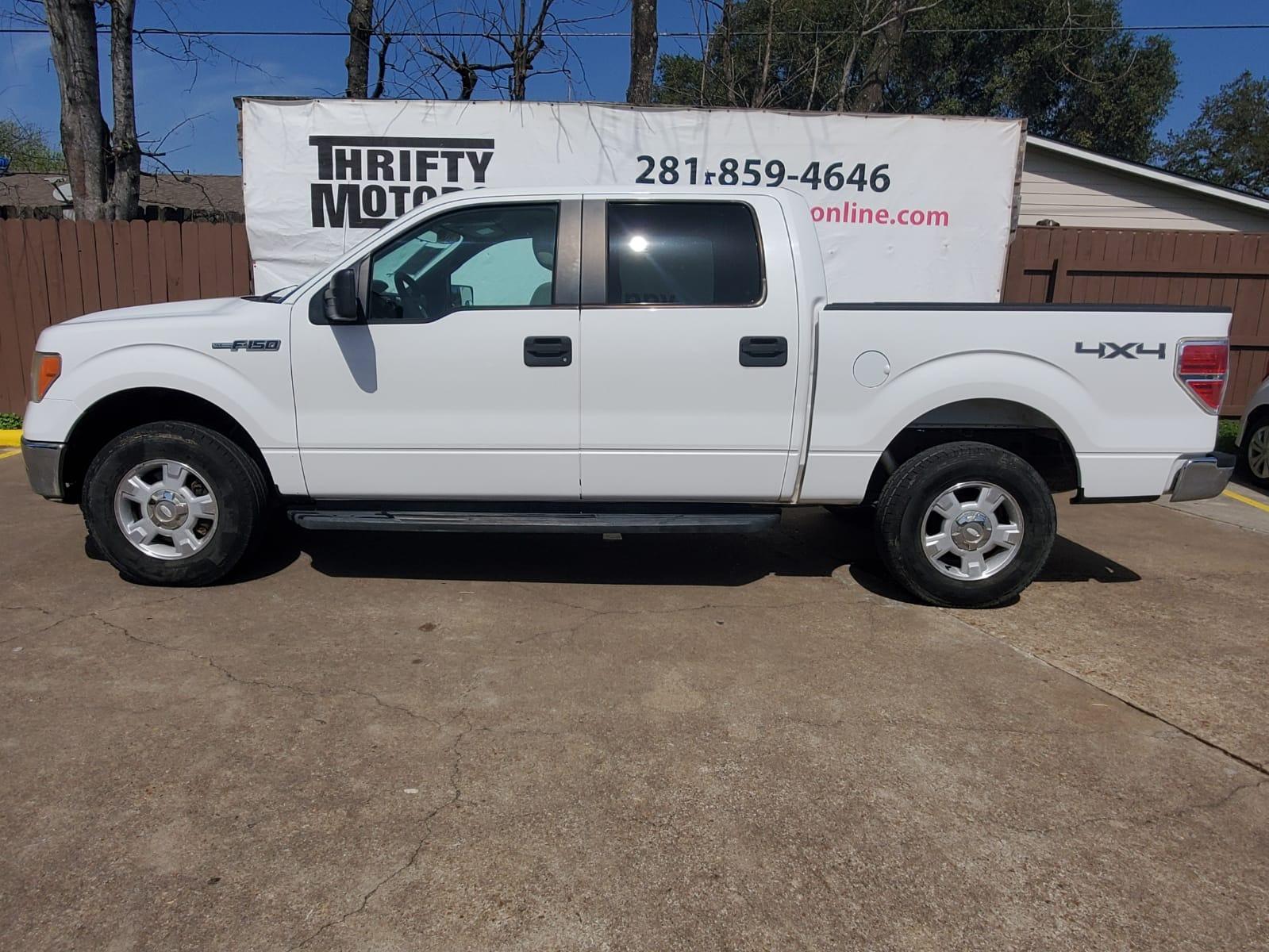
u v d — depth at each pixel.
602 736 3.26
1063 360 4.34
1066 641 4.27
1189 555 5.79
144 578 4.61
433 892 2.42
